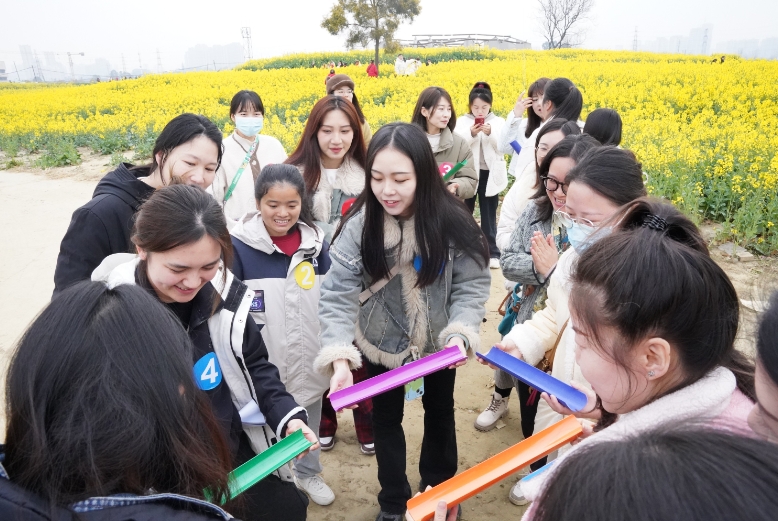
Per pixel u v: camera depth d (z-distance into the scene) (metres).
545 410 2.16
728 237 6.47
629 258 1.12
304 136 3.38
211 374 1.82
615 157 1.94
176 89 27.22
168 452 1.04
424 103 4.45
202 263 1.64
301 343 2.66
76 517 0.94
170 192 1.66
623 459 0.64
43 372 0.98
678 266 1.08
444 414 2.56
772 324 0.89
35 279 6.28
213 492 1.18
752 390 1.22
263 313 2.60
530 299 2.63
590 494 0.62
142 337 1.04
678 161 7.97
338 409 1.76
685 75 21.44
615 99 16.84
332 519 2.88
